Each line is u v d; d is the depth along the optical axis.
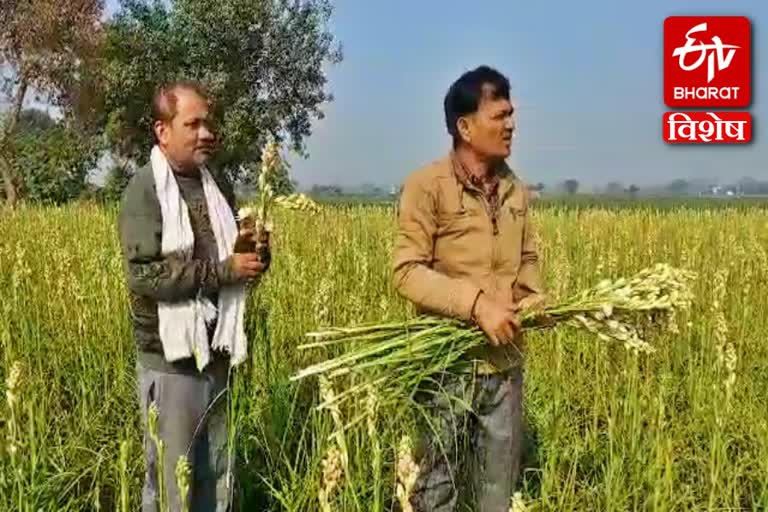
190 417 3.53
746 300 6.95
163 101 3.42
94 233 11.04
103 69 29.58
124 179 31.91
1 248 9.03
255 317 4.16
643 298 3.20
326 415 3.71
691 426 4.76
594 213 17.17
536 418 4.91
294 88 32.56
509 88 3.31
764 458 4.32
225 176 3.81
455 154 3.40
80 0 29.80
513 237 3.45
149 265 3.35
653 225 14.17
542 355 5.75
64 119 31.53
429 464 3.45
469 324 3.30
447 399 3.25
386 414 3.74
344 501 3.14
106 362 5.84
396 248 3.43
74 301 6.39
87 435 4.66
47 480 3.76
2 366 5.25
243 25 30.16
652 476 3.99
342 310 5.94
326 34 32.91
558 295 6.34
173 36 29.73
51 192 31.69
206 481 3.75
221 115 3.78
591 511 4.09
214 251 3.54
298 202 3.37
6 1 29.28
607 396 5.11
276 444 4.29
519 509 2.01
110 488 4.36
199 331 3.45
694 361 5.80
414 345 3.28
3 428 4.09
